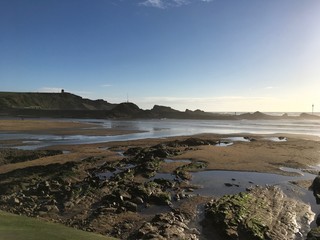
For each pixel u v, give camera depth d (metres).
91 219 19.84
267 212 20.53
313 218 20.00
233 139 68.94
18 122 109.69
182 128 110.56
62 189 25.73
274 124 158.00
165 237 16.89
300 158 40.62
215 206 20.91
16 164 36.62
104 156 41.16
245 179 29.70
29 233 11.46
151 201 22.98
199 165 35.00
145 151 43.97
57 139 64.19
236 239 16.92
